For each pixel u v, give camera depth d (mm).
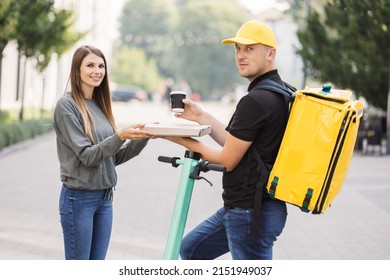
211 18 139375
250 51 5355
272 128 5227
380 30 24391
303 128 5055
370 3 23734
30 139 29688
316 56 28719
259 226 5188
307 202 5023
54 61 53156
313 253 9789
